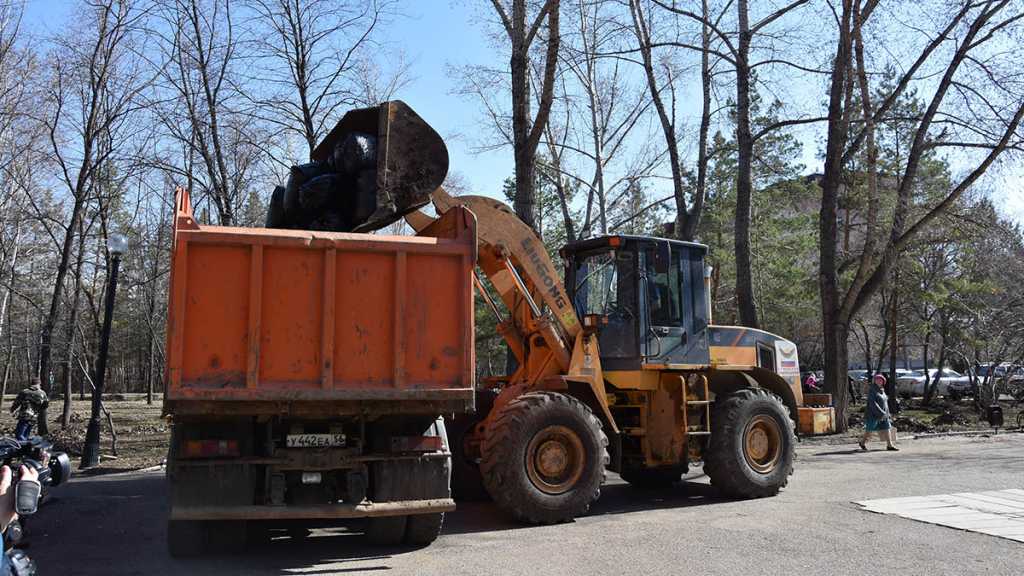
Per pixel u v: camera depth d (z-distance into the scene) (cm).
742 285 1961
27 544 723
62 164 2009
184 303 605
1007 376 2738
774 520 820
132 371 7062
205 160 1898
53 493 1079
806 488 1042
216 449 620
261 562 654
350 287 644
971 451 1494
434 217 848
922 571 600
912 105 2772
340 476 665
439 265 666
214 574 614
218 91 1877
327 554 683
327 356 628
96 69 1925
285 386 619
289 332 627
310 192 750
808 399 1193
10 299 3381
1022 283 2817
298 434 649
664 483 1125
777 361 1101
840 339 1967
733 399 988
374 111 789
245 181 2067
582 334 930
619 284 989
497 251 905
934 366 4394
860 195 2770
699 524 808
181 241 609
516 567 630
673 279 1013
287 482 652
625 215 3189
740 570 611
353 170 756
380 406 648
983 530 738
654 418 976
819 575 594
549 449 829
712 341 1035
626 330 975
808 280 3247
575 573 609
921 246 2505
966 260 2795
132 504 980
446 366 657
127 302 5419
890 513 834
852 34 1859
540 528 800
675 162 2153
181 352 601
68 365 2156
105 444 1780
